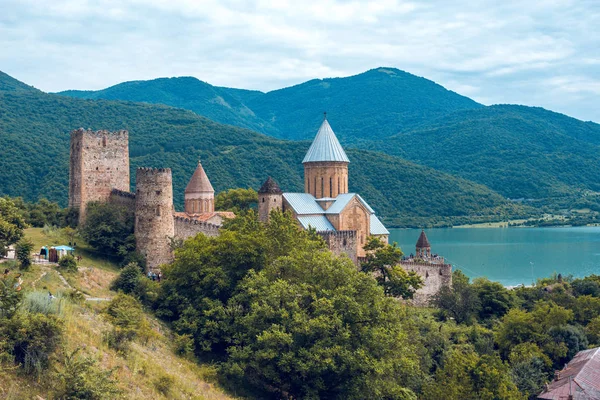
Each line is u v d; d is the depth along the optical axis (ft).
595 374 225.35
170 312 205.67
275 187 311.47
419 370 202.18
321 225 317.22
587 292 367.45
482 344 269.85
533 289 375.66
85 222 284.61
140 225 259.39
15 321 117.80
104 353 140.56
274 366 178.50
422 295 324.80
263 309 180.34
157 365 155.63
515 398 183.52
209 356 191.52
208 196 348.18
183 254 212.23
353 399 172.14
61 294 161.58
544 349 266.57
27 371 115.24
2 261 198.29
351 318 181.27
